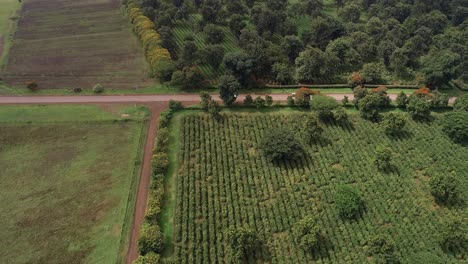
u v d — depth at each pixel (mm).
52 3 161500
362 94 101812
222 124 95312
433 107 105125
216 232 70375
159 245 64938
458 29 143750
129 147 87750
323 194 78188
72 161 83750
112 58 122688
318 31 128125
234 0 150625
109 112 97812
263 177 81438
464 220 74500
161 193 74938
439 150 90250
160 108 100125
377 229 71812
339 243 69312
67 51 126000
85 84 109125
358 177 82562
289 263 66125
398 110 103812
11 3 160125
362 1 164750
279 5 148750
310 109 101875
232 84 97125
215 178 80562
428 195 79312
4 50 125562
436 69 110438
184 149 87375
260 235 70188
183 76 105812
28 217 71625
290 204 76188
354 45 127000
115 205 74188
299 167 84188
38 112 96875
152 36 121438
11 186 77625
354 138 92750
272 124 95938
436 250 68750
